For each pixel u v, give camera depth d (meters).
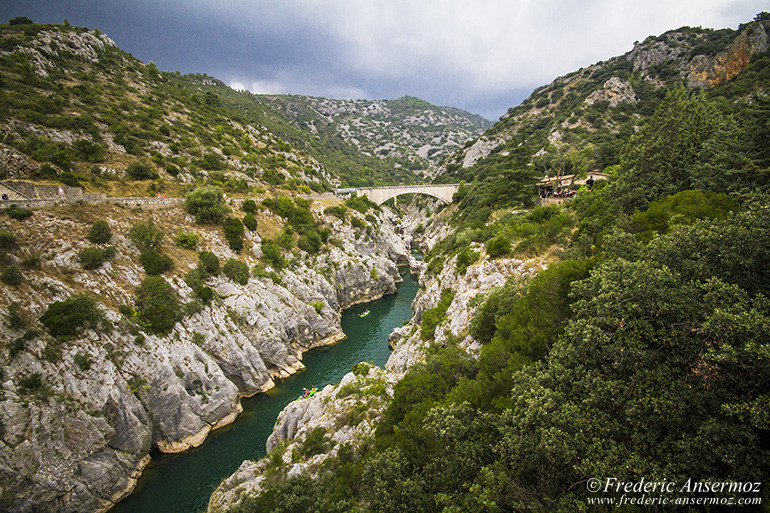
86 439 26.42
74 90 73.12
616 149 79.00
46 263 32.28
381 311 72.69
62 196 42.28
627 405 11.93
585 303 15.17
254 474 25.75
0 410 23.39
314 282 62.34
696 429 10.79
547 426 12.67
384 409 26.11
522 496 12.07
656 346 13.06
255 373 42.16
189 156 79.75
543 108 161.12
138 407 30.77
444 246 80.50
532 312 22.59
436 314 43.38
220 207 55.06
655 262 14.43
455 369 26.48
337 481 20.09
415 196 178.62
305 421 30.05
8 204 34.56
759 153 25.34
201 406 35.09
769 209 12.92
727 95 60.91
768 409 9.45
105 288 34.53
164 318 35.91
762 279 12.52
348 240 82.38
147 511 27.30
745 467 9.45
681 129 35.22
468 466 14.74
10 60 68.94
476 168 145.50
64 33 90.81
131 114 78.81
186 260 45.16
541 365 16.39
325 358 52.03
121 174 61.38
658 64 131.25
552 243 40.88
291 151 129.75
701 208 20.81
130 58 117.19
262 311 47.03
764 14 90.12
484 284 39.72
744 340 10.50
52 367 26.84
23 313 27.41
